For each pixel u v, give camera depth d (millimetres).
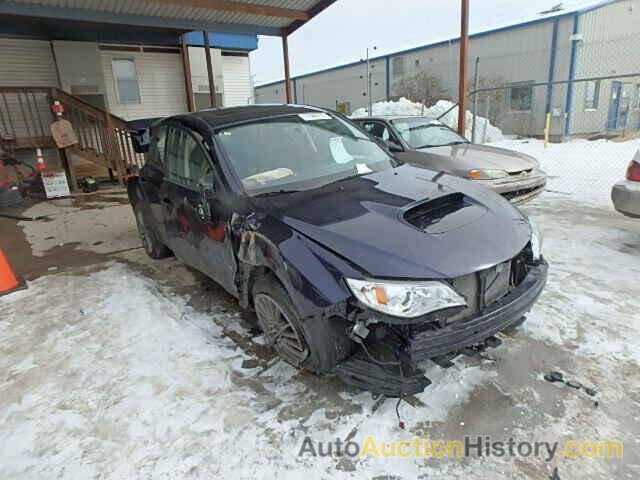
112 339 3031
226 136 3025
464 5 7535
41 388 2537
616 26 16234
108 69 11375
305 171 2955
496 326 2074
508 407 2145
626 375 2326
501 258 2082
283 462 1903
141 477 1872
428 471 1813
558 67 16172
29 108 9289
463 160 5074
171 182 3562
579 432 1973
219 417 2205
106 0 7480
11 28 9367
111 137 9844
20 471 1948
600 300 3115
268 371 2568
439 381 2355
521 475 1770
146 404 2334
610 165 9000
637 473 1748
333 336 2092
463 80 7855
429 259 1974
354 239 2100
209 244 3025
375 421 2109
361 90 26406
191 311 3396
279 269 2240
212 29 9320
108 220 6824
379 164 3213
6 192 7988
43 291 3994
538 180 5062
